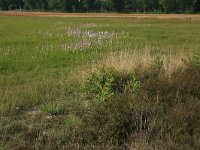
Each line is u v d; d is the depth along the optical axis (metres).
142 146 6.26
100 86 8.40
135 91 8.04
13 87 10.45
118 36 23.44
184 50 17.30
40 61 14.55
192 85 8.34
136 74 9.90
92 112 7.14
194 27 38.53
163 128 6.75
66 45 18.20
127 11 126.06
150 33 29.25
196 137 6.63
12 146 6.57
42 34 25.83
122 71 10.08
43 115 8.11
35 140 6.75
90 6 129.25
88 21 51.62
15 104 8.62
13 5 146.38
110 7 127.31
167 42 22.56
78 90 9.85
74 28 32.16
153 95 7.88
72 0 129.75
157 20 58.91
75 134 6.87
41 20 54.84
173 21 55.00
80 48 17.25
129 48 17.50
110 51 16.44
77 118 7.68
